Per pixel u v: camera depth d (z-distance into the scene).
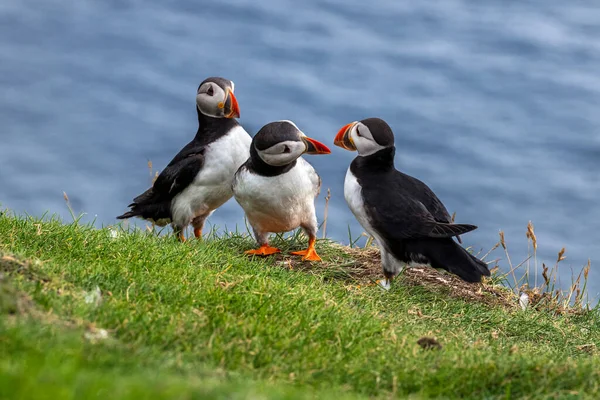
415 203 12.21
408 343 9.30
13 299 7.73
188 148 14.09
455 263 11.91
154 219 14.73
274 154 12.49
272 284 10.52
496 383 8.29
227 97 13.80
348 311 10.15
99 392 5.62
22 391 5.43
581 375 8.42
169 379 6.46
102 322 8.23
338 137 13.04
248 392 6.27
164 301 9.43
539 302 13.21
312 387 7.87
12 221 11.33
